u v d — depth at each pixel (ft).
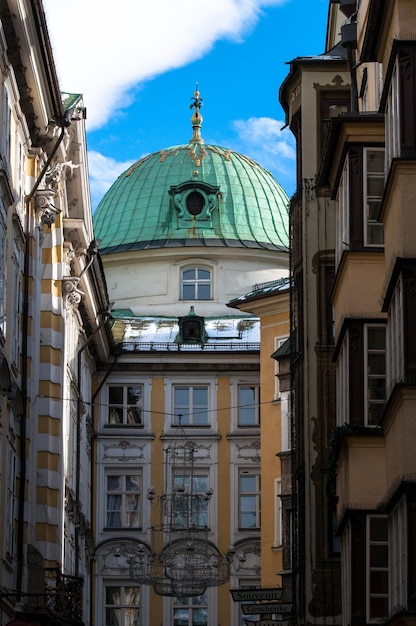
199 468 241.14
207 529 237.04
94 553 234.79
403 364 93.35
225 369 243.60
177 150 282.36
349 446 106.22
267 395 216.13
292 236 152.15
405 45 95.96
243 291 265.13
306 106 147.33
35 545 157.99
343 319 109.81
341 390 111.65
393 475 96.58
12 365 137.08
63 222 180.86
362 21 127.44
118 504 238.68
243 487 240.12
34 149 150.82
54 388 170.09
